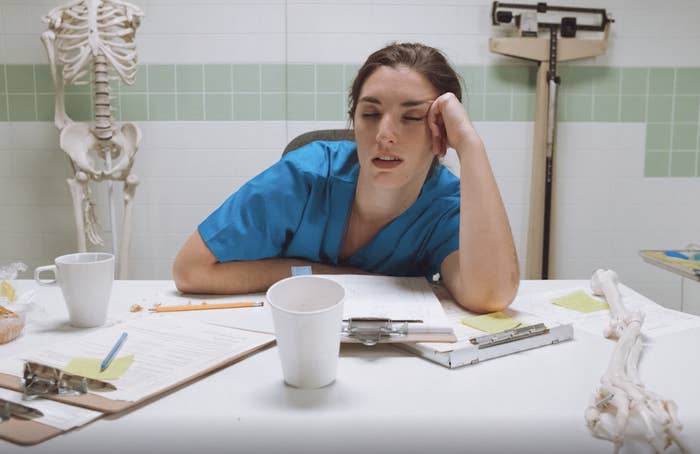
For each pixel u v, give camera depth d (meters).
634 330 0.80
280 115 2.72
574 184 2.79
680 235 2.83
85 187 2.43
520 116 2.73
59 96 2.35
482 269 0.94
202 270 1.11
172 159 2.73
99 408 0.60
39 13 2.63
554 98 2.60
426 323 0.81
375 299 0.96
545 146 2.66
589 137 2.77
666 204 2.81
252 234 1.16
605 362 0.76
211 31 2.67
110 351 0.76
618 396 0.60
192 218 2.77
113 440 0.57
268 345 0.82
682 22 2.71
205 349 0.77
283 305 0.73
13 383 0.67
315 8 2.67
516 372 0.73
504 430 0.58
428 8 2.67
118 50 2.38
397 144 1.00
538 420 0.59
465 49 2.69
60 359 0.74
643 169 2.79
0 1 2.62
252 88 2.70
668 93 2.75
